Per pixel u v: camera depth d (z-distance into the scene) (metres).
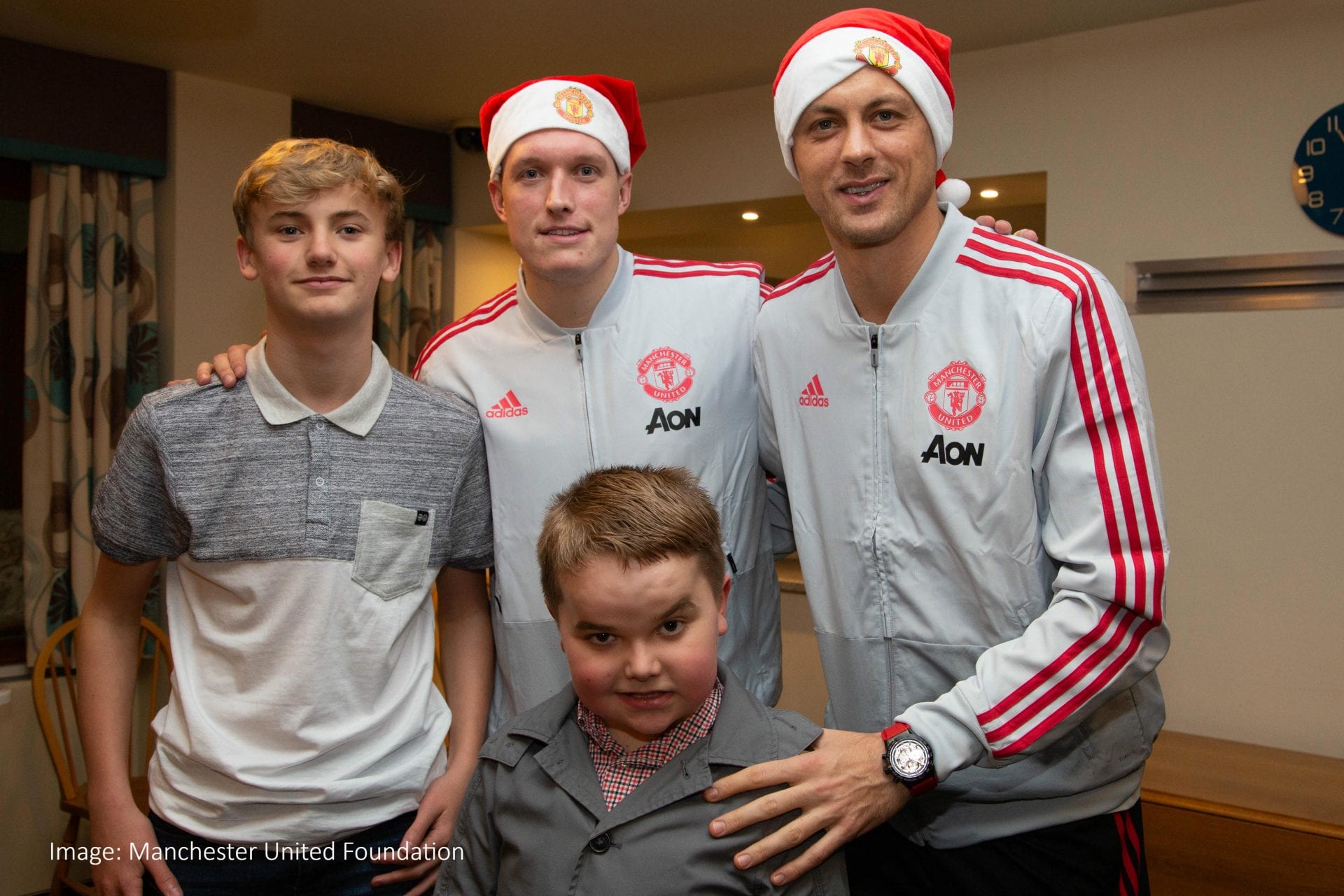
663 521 1.01
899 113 1.20
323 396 1.36
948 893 1.35
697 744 1.10
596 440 1.55
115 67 3.41
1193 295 3.03
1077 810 1.29
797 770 1.08
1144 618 1.16
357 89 3.76
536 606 1.54
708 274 1.64
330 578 1.31
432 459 1.43
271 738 1.30
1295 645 2.91
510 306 1.65
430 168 4.41
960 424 1.27
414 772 1.38
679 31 3.16
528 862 1.08
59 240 3.34
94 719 1.38
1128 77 3.09
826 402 1.39
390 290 4.27
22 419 3.46
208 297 3.65
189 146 3.58
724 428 1.58
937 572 1.31
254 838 1.29
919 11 2.99
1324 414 2.85
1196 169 2.99
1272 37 2.87
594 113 1.47
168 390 1.33
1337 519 2.84
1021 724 1.14
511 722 1.19
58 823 3.33
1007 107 3.30
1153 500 1.17
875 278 1.31
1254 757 2.81
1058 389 1.21
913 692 1.35
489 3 2.95
